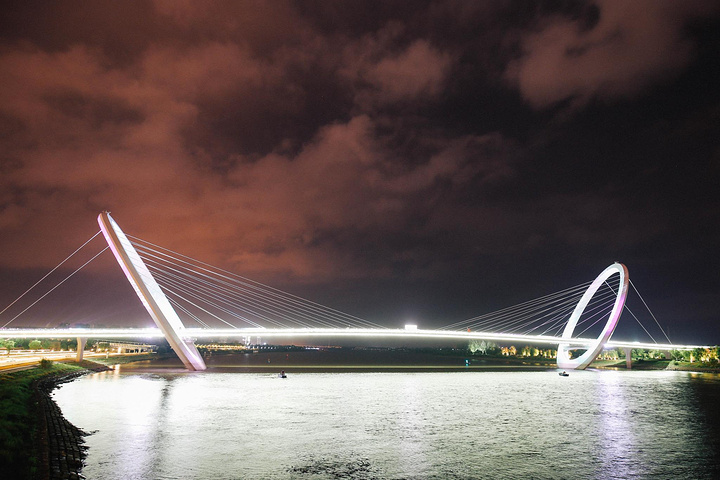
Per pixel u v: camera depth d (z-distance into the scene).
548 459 36.59
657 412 59.22
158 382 88.75
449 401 70.00
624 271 133.88
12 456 28.55
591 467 34.62
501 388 89.75
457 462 35.62
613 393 80.69
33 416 43.00
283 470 33.19
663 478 32.41
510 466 34.72
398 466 34.47
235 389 81.75
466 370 149.75
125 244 93.06
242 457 36.31
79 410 54.34
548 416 56.28
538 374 130.62
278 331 109.50
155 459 34.94
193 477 31.28
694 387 91.12
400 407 63.22
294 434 44.84
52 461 30.52
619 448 40.09
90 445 38.16
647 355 198.00
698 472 33.59
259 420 51.97
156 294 98.81
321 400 69.62
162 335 107.69
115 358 160.50
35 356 116.25
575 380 109.12
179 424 48.53
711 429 48.28
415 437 44.03
